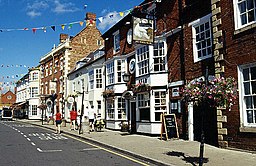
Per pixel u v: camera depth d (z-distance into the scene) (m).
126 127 19.56
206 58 12.52
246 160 8.52
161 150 11.07
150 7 17.39
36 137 17.97
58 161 9.63
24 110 54.50
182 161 8.81
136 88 17.00
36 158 10.27
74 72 32.66
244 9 10.27
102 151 11.91
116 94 21.23
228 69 10.62
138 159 9.95
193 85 8.43
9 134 20.22
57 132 21.12
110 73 22.56
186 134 13.84
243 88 10.06
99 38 38.56
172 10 15.48
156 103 16.03
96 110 25.39
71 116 22.19
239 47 10.17
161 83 15.80
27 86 55.12
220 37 11.06
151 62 16.25
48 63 43.44
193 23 13.52
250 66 9.83
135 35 14.95
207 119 12.59
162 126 14.51
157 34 16.75
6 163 9.39
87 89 27.64
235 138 10.20
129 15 19.78
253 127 9.46
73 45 36.50
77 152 11.65
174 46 15.22
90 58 31.94
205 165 8.09
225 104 7.97
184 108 14.16
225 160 8.66
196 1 13.32
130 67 20.02
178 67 14.75
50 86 39.03
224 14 10.94
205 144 12.20
